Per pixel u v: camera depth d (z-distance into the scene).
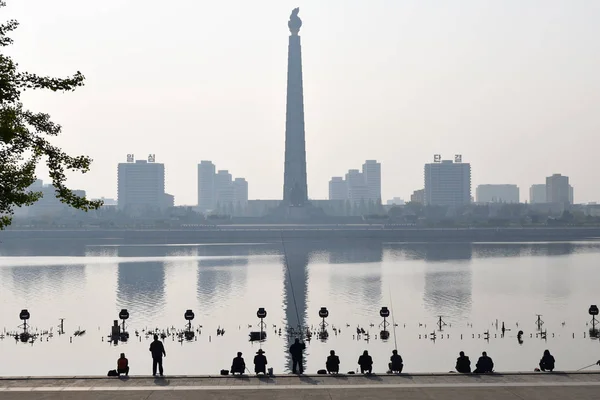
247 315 131.75
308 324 121.81
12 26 34.28
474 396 38.06
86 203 36.72
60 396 38.25
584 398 37.53
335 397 38.03
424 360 93.69
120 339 109.44
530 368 88.12
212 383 41.81
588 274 199.38
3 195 35.00
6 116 33.41
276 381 42.56
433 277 193.75
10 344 106.25
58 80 35.09
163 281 187.50
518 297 153.88
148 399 37.62
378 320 125.56
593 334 111.75
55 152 36.06
